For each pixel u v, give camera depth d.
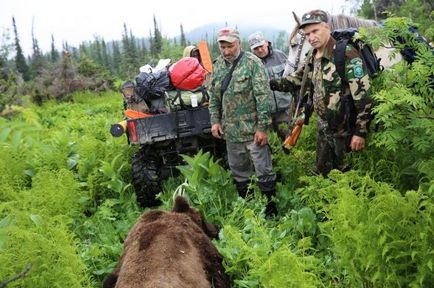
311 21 4.93
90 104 22.14
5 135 2.71
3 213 5.24
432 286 3.39
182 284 3.56
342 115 4.98
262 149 5.89
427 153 4.55
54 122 15.27
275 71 8.04
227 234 4.39
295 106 5.96
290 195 5.84
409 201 3.52
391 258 3.45
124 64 44.97
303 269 3.64
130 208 6.45
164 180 7.06
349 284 3.88
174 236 4.12
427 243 3.35
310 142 7.06
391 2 11.44
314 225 4.87
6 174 6.81
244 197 6.30
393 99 4.35
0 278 3.71
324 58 5.01
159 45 45.28
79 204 6.38
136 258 3.86
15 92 15.98
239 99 5.89
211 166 6.27
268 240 4.24
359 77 4.79
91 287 4.20
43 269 3.90
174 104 6.87
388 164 5.01
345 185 4.12
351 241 3.66
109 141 8.46
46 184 6.12
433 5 8.95
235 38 5.79
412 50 5.02
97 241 5.57
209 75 7.63
